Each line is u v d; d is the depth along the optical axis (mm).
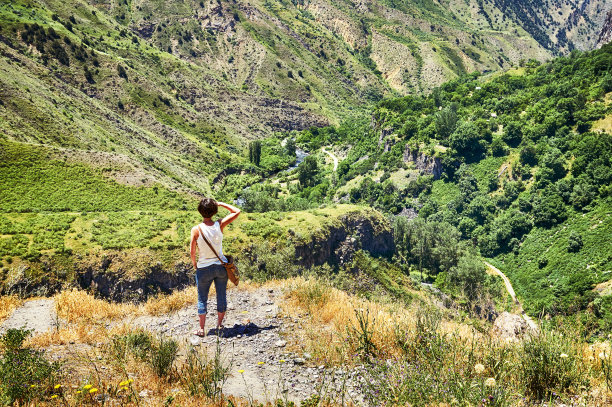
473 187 133375
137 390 5672
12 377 5242
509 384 5422
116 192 103062
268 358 7070
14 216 65188
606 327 6215
